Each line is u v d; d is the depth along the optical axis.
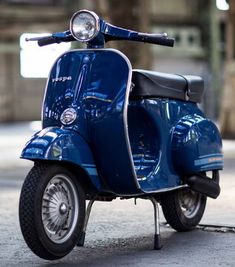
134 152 5.82
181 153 5.82
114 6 16.30
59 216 5.02
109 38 5.48
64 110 5.29
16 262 5.25
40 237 4.84
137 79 5.51
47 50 35.34
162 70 35.62
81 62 5.33
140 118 5.70
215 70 35.66
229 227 6.41
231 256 5.29
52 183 5.01
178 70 36.19
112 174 5.28
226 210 7.44
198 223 6.45
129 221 6.93
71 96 5.29
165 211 6.18
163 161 5.72
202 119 6.18
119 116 5.16
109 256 5.39
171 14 35.88
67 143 5.03
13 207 8.09
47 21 32.69
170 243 5.84
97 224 6.77
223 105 19.36
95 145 5.25
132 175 5.22
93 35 5.25
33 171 4.96
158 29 35.44
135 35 5.38
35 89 35.59
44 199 4.94
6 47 34.19
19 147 18.09
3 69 34.47
